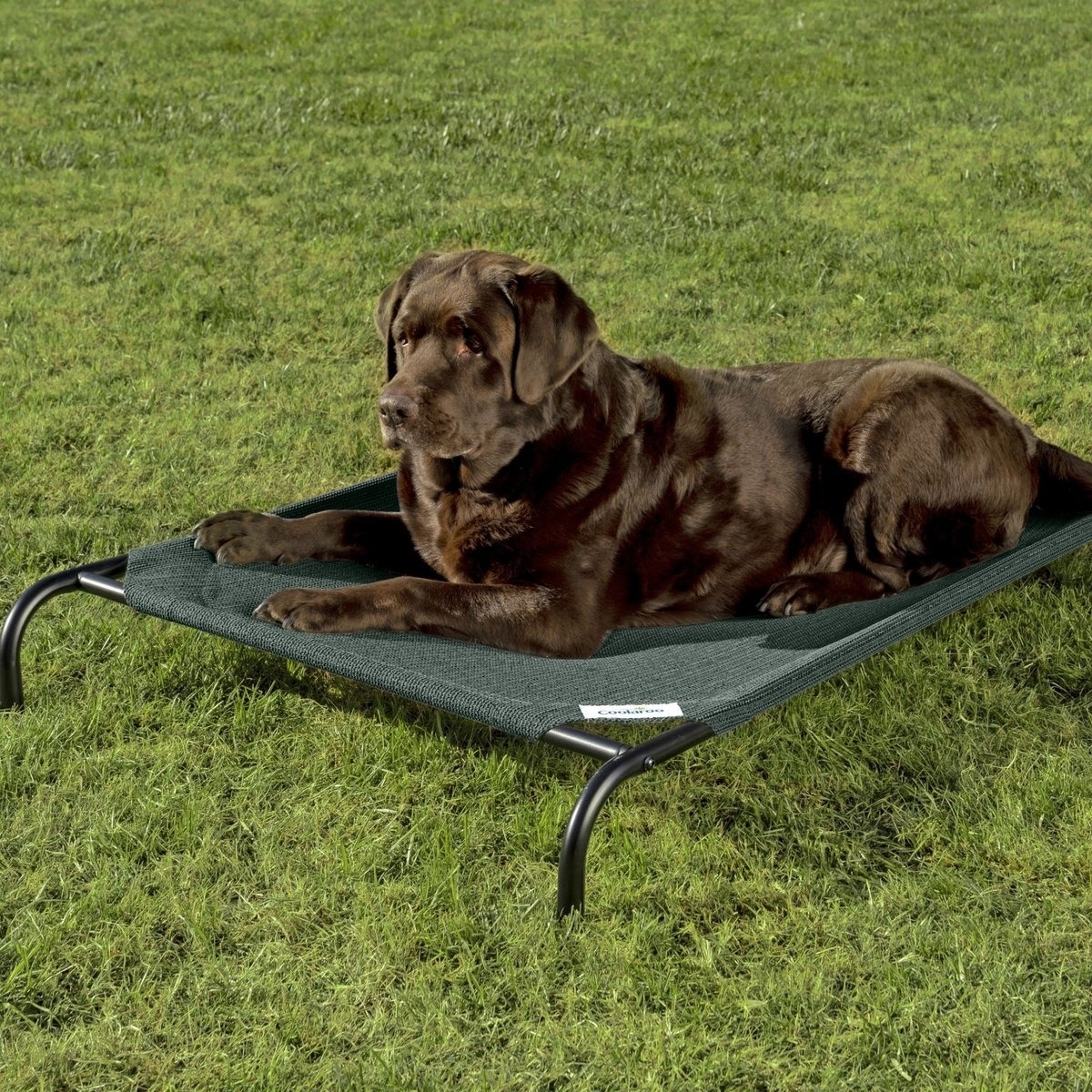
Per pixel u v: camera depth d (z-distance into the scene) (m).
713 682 3.27
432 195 10.06
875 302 7.56
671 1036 2.65
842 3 18.20
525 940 2.91
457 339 3.65
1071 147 10.92
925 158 10.79
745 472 4.06
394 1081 2.54
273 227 9.29
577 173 10.58
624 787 3.48
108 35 16.89
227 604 3.66
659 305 7.62
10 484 5.48
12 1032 2.69
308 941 2.94
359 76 14.49
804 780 3.50
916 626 3.45
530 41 16.47
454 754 3.62
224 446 5.93
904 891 3.06
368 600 3.49
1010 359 6.72
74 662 4.09
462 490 3.80
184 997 2.78
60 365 6.88
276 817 3.38
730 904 3.04
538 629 3.62
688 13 17.98
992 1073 2.56
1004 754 3.62
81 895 3.08
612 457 3.80
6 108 12.98
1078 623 4.27
